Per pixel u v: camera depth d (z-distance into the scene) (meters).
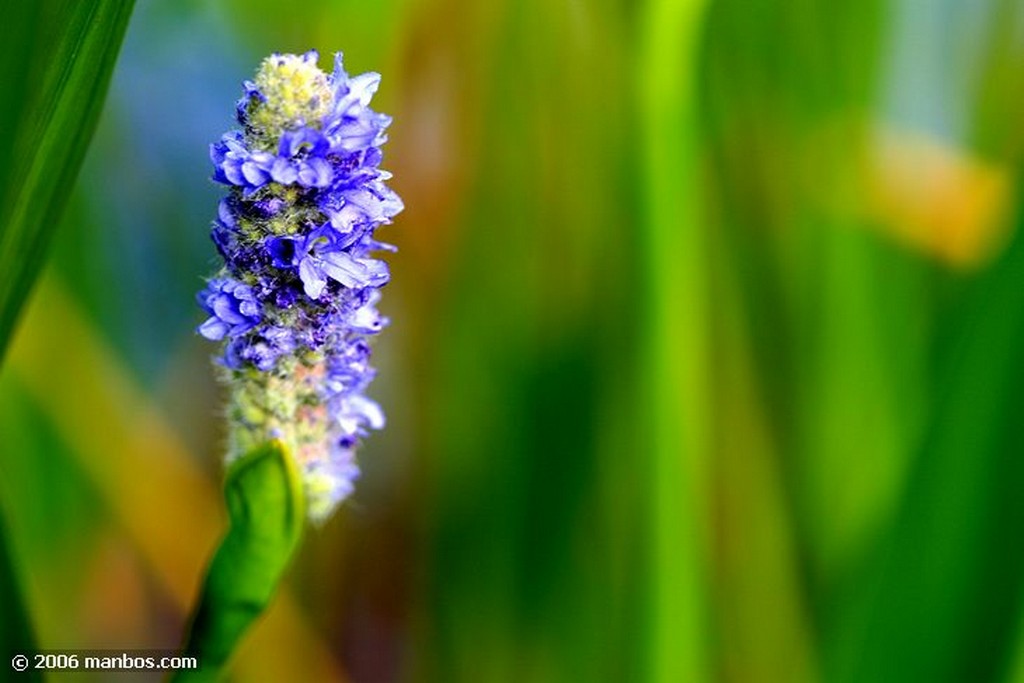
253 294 0.57
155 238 0.74
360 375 0.59
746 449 0.72
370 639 0.74
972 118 0.74
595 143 0.72
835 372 0.73
